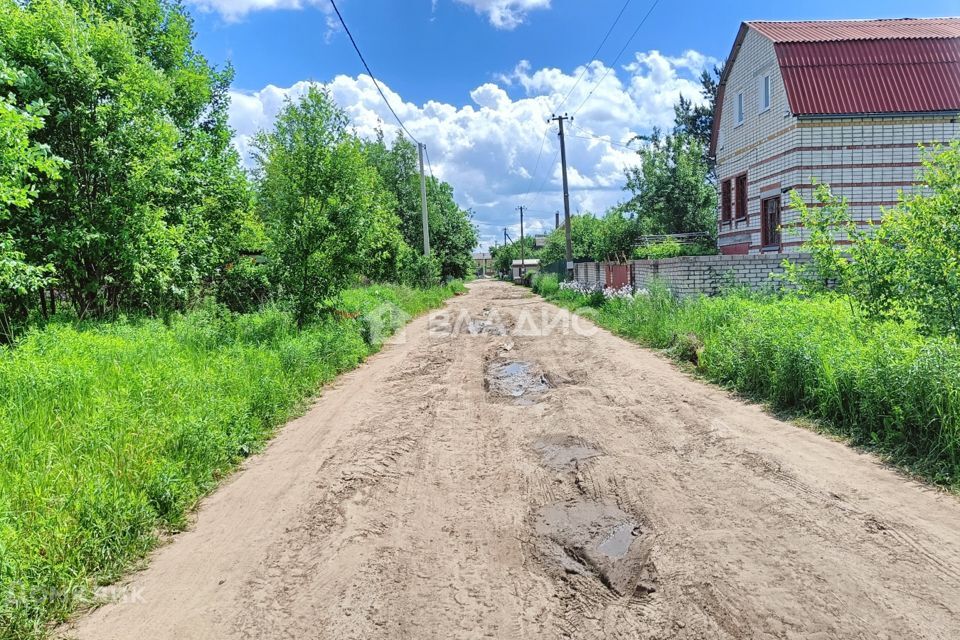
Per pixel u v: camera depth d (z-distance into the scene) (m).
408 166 38.88
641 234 30.23
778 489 4.28
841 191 14.84
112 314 10.29
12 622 2.89
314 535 3.94
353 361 10.13
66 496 3.82
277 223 12.11
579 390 7.72
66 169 8.85
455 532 3.94
